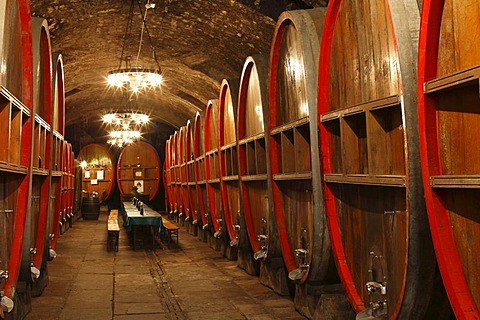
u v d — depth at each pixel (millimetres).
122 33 9227
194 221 12234
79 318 5035
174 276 7348
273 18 7098
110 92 15805
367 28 3266
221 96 8250
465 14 2297
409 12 2701
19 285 4672
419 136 2502
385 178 2928
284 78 5016
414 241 2598
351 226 3676
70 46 9406
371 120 3129
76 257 9367
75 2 7395
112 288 6512
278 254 5742
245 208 6719
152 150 22703
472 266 2332
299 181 4727
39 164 5355
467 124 2322
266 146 5469
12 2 3717
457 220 2398
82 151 22750
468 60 2279
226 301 5699
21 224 3947
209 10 7762
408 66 2637
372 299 3268
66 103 15812
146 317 5062
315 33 4289
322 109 3977
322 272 4277
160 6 7867
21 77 4047
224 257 9203
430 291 2703
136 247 10797
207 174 9812
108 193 22766
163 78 13117
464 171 2336
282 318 4902
